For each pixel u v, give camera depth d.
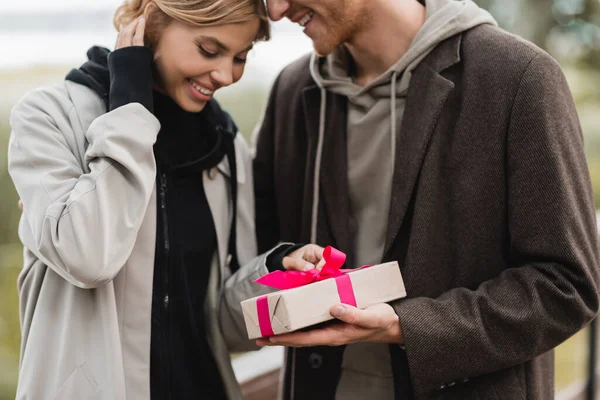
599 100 4.43
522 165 1.23
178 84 1.28
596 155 4.47
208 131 1.41
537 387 1.34
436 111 1.31
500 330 1.23
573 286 1.22
